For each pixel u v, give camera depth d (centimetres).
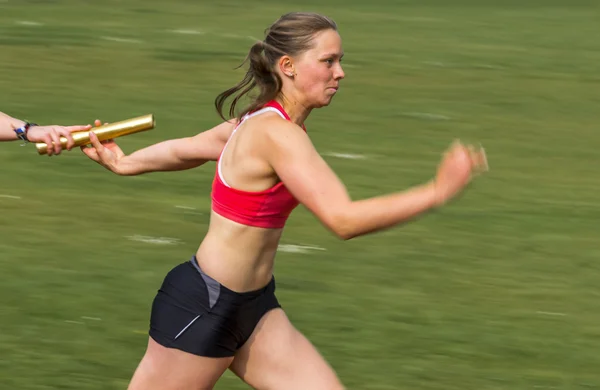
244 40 5166
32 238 2308
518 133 3591
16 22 5425
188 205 2591
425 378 1670
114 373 1652
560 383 1675
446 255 2292
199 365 1208
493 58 4984
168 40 5088
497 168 3098
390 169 3030
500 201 2734
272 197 1174
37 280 2048
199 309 1200
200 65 4531
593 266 2256
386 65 4700
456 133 3547
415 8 6644
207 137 1356
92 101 3816
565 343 1839
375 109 3841
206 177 2845
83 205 2559
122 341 1773
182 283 1210
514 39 5584
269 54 1175
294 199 1191
